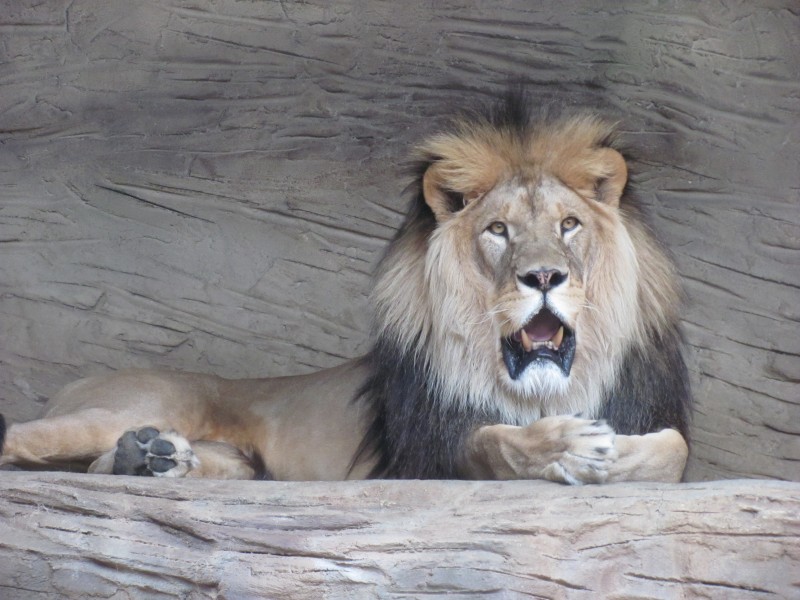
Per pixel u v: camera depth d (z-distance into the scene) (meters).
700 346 11.59
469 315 8.32
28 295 12.24
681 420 8.77
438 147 8.51
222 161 12.56
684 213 11.97
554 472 7.30
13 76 12.80
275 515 7.15
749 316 11.62
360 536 6.95
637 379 8.48
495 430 7.84
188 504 7.31
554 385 8.09
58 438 9.09
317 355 12.05
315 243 12.32
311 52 12.65
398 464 8.66
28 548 7.24
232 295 12.23
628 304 8.35
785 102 12.05
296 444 9.84
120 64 12.78
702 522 6.66
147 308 12.22
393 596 6.77
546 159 8.39
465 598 6.70
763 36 12.21
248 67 12.70
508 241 8.23
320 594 6.85
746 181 11.95
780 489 6.71
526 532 6.78
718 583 6.57
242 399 10.09
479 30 12.53
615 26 12.39
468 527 6.88
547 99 12.39
